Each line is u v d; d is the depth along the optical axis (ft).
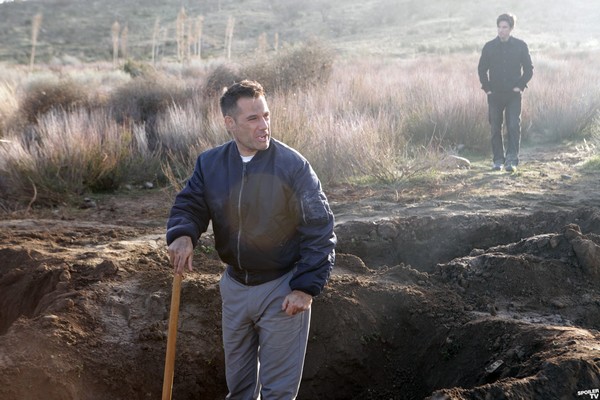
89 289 17.04
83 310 16.19
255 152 11.22
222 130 31.04
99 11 249.34
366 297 16.96
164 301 16.83
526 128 36.78
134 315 16.46
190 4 252.42
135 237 21.67
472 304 16.81
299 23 203.82
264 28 204.33
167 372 11.48
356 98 39.73
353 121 31.37
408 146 33.71
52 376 14.20
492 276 17.38
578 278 17.26
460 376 14.78
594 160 29.12
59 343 14.92
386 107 37.76
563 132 36.19
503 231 20.89
